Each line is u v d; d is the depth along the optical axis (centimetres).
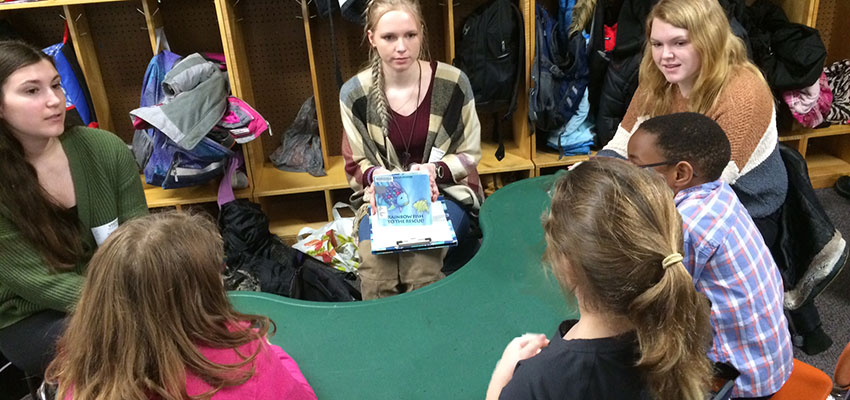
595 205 78
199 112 268
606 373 79
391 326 144
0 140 166
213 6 315
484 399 122
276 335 142
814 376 137
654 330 75
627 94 305
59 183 183
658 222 77
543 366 82
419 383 127
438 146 240
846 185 335
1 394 215
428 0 328
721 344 132
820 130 336
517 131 339
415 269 209
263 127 284
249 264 265
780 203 181
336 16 303
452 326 143
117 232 95
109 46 317
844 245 174
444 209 207
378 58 233
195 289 94
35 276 176
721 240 124
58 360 102
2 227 171
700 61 179
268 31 326
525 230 180
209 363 94
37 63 164
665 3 181
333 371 131
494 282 158
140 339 91
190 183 288
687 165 127
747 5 330
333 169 331
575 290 83
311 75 320
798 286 183
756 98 173
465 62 306
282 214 340
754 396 132
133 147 304
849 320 239
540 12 307
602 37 303
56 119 169
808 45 302
